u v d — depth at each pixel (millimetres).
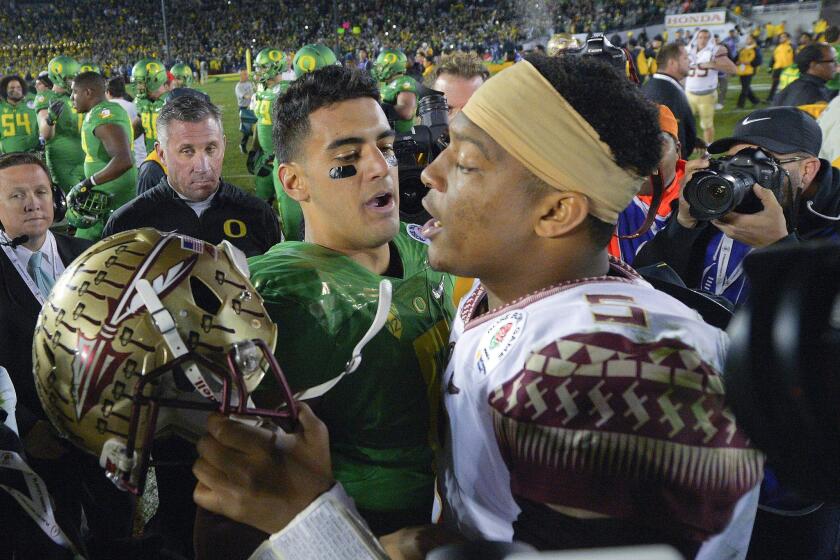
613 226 894
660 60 4898
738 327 444
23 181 2205
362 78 1238
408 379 1099
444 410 978
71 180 6383
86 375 801
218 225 2949
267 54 6746
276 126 1278
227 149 12406
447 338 1219
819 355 400
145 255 831
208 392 794
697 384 725
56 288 853
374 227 1231
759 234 1516
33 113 7863
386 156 1251
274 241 3113
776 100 6754
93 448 844
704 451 707
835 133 3916
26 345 2135
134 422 782
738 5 23938
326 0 35594
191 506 1370
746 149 1546
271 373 987
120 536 1546
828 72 6379
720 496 721
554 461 745
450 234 909
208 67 32312
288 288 1048
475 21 32406
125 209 2877
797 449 412
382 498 1072
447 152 922
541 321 828
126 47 34844
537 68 836
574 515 740
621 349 747
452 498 960
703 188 1453
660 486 710
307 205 1278
